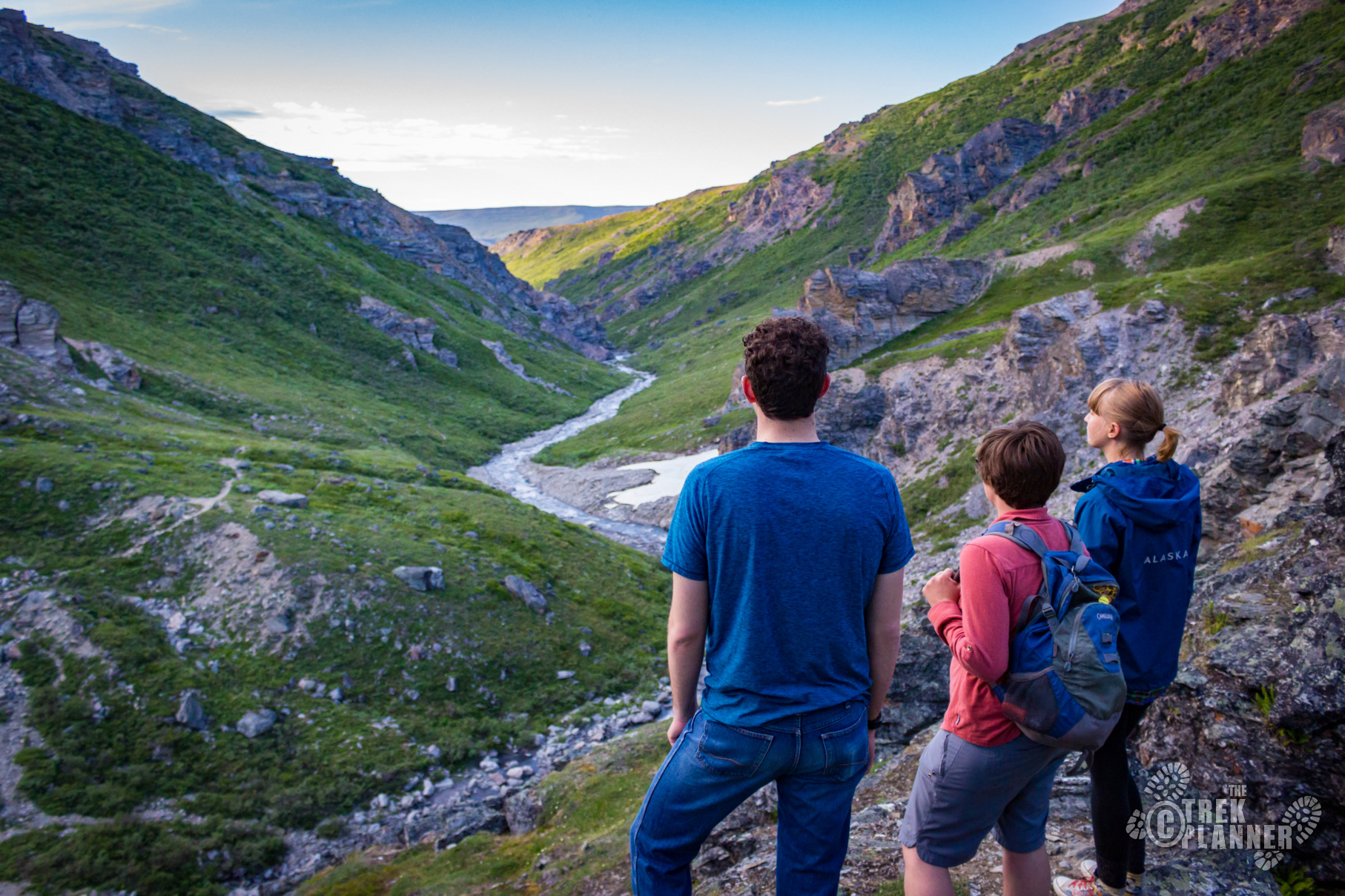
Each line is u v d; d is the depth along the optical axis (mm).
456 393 140875
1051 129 197750
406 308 158000
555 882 13656
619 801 19297
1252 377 43281
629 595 52688
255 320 124750
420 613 41062
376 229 198875
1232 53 157750
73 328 91125
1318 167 97625
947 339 92875
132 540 42844
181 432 70125
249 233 143875
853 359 101250
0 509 43750
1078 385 60125
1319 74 121938
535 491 104688
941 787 3699
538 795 21297
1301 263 62969
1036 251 104562
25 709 31234
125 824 27516
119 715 31750
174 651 35906
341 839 28906
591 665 42594
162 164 146125
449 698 37625
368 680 37031
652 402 142250
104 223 120750
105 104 150000
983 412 69875
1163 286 66000
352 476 61562
